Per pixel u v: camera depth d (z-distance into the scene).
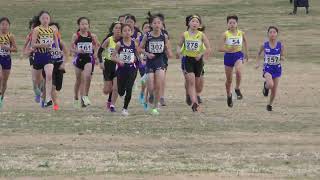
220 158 30.58
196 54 44.84
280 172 27.91
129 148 32.84
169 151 32.16
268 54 45.66
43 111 45.47
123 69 43.09
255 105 48.88
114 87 44.84
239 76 48.88
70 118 42.22
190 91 45.16
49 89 45.91
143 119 41.94
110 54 45.50
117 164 29.14
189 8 133.62
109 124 39.84
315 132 37.56
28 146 33.22
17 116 42.97
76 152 31.75
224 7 134.50
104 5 138.50
